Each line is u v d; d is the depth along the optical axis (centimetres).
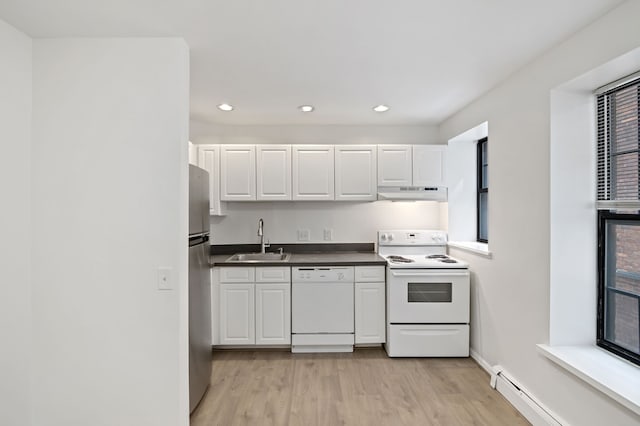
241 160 377
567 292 222
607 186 215
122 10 176
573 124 223
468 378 294
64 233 203
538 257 234
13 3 169
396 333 334
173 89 204
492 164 294
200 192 259
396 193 382
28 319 201
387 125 415
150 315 204
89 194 203
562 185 222
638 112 196
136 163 203
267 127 409
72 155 203
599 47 186
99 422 203
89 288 203
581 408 196
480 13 181
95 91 204
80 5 171
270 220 412
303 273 345
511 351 267
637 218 196
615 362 199
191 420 236
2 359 186
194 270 243
